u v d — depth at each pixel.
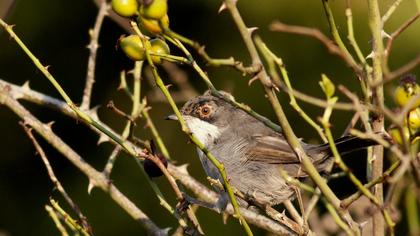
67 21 16.81
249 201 7.69
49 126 9.91
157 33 6.33
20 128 16.61
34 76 16.80
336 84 14.95
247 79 15.45
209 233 15.02
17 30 16.66
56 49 16.81
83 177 16.08
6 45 16.67
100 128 7.06
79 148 16.56
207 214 15.08
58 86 7.02
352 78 14.87
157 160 7.06
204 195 9.68
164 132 15.63
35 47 16.77
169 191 15.52
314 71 15.08
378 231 6.68
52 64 16.83
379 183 6.32
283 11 15.11
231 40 15.81
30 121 9.90
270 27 5.50
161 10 6.20
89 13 16.80
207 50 15.83
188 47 15.84
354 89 14.84
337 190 15.09
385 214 5.59
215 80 15.65
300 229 7.34
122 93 16.58
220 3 15.93
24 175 16.48
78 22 16.80
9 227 16.09
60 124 16.61
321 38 5.54
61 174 16.31
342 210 6.04
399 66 14.30
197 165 15.55
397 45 14.27
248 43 5.86
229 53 15.74
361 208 8.34
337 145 8.18
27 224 16.14
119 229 15.48
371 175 7.14
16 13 16.61
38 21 16.72
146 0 6.17
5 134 16.64
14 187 16.39
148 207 15.46
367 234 8.05
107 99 16.61
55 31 16.81
